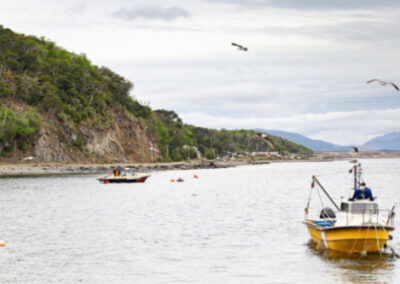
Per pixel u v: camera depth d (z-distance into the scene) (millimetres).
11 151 180625
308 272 32750
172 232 46312
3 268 33969
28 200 75812
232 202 73500
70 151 196750
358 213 37156
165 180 133500
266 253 37781
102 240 42656
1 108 183625
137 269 33656
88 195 85125
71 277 31969
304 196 84500
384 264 34406
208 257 36719
